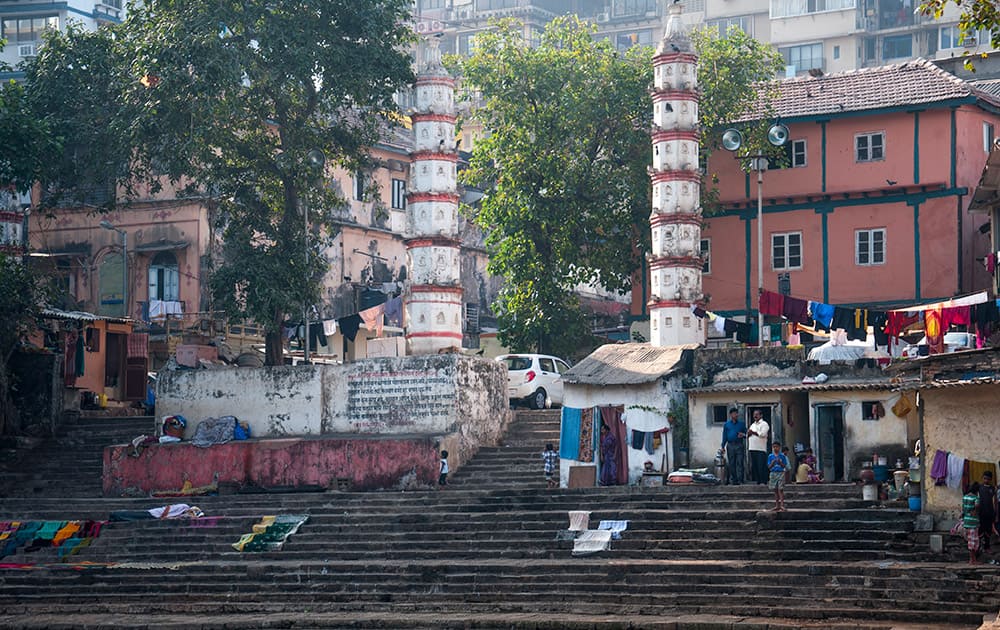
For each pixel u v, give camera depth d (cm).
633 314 5397
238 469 4434
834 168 5122
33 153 4675
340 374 4494
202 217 5756
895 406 3447
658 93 4675
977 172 5022
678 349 4072
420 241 4644
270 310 4797
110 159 5066
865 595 2908
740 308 5238
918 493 3303
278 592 3453
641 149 5172
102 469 4659
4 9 7488
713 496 3609
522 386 4866
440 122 4684
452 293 4647
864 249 5078
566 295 5341
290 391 4541
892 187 5022
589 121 5144
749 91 5184
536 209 5150
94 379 5291
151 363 5716
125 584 3619
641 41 10612
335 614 3244
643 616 2994
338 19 4841
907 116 5028
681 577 3139
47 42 5166
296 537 3809
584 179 5147
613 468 3997
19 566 3806
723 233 5291
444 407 4338
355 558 3653
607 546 3431
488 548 3559
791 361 3872
